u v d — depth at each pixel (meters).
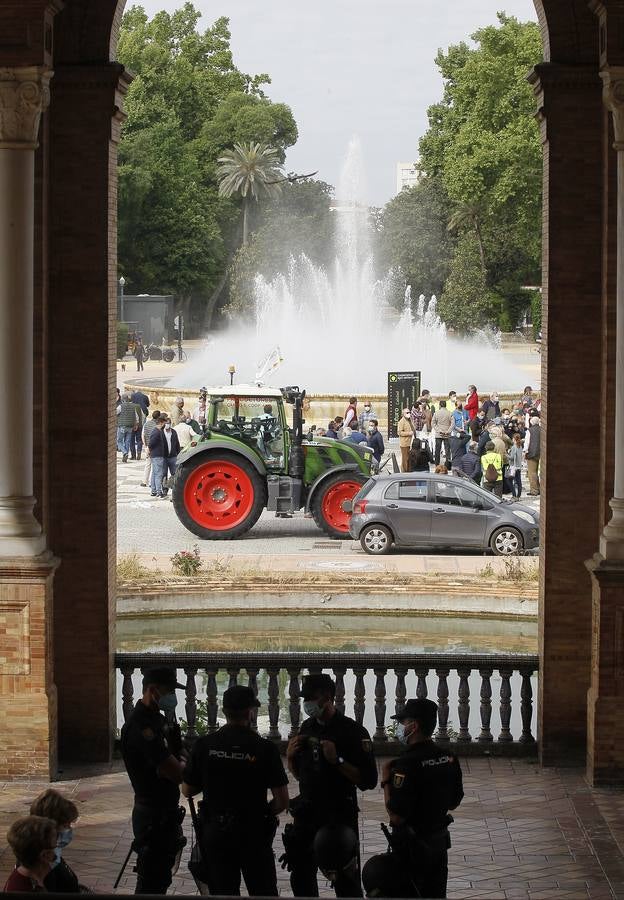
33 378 13.62
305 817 9.88
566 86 13.66
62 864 8.27
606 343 13.62
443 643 23.22
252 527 31.20
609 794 13.19
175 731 10.17
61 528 13.98
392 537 28.12
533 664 14.36
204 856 9.48
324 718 9.88
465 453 36.72
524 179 85.38
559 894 10.85
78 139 13.76
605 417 13.65
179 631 24.00
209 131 115.38
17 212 13.07
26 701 13.39
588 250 13.75
